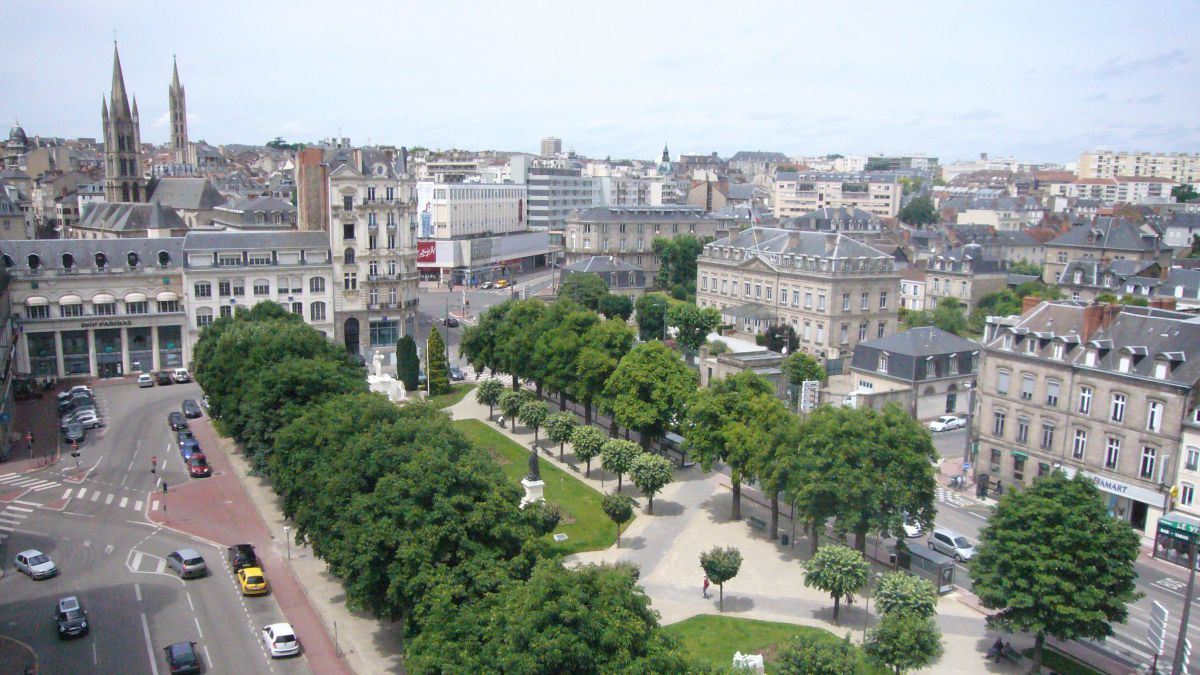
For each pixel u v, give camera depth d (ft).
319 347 375.45
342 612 245.24
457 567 198.18
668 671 161.68
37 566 263.70
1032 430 341.41
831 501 261.65
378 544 206.18
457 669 168.14
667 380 363.76
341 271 572.51
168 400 475.72
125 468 366.43
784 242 618.44
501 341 470.80
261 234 555.69
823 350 568.41
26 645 223.10
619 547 294.87
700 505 337.11
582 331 433.89
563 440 376.27
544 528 240.73
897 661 198.59
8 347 444.96
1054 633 213.05
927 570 269.85
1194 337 299.79
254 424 314.35
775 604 255.70
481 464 231.50
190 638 229.45
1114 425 312.29
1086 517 215.31
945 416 453.99
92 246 515.91
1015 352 347.77
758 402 310.86
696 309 558.15
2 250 490.90
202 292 534.78
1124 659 228.43
